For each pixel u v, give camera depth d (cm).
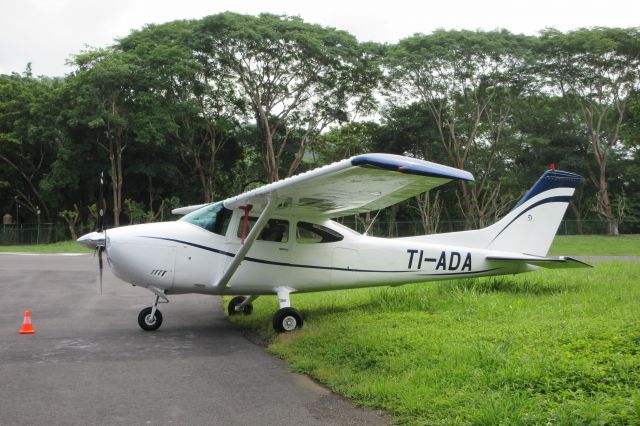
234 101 4006
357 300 1013
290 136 4300
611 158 4772
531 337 606
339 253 934
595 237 3934
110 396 540
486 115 4075
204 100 3947
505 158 4419
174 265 864
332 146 4644
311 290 934
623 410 399
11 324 945
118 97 3678
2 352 730
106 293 1347
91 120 3509
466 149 3941
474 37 3716
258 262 892
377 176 655
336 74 3762
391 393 505
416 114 4244
